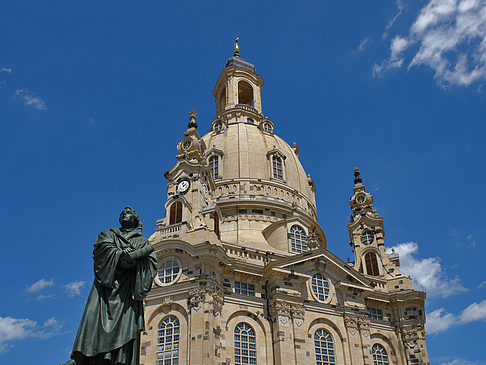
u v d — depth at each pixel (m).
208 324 53.31
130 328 13.69
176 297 56.38
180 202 65.06
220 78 107.44
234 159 84.56
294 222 74.38
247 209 78.38
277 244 72.94
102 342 13.15
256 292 60.91
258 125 95.06
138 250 14.55
